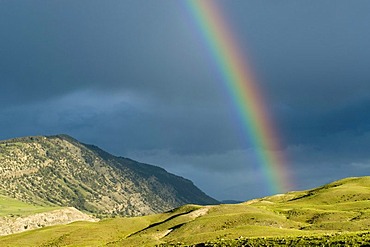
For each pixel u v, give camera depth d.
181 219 175.25
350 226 129.25
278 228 128.12
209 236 123.56
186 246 105.00
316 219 152.62
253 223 145.12
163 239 146.00
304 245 83.50
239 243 95.75
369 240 79.00
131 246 143.00
